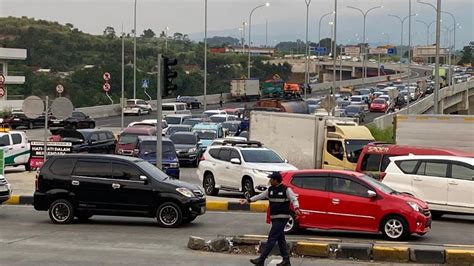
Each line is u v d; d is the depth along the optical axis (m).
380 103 82.38
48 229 18.19
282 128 32.81
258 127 33.69
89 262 13.54
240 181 25.53
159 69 24.12
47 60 113.12
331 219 17.12
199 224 19.41
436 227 19.52
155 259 13.94
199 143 41.41
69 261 13.62
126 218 20.75
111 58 120.75
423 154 23.81
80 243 15.94
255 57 162.25
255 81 102.69
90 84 94.69
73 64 114.06
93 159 19.19
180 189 18.67
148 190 18.66
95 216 21.05
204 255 14.48
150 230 18.14
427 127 31.55
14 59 90.50
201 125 46.47
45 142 29.66
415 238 17.25
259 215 21.69
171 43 160.00
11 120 60.47
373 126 46.97
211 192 27.09
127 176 18.86
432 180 20.61
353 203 16.95
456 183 20.30
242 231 18.02
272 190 12.89
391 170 21.38
